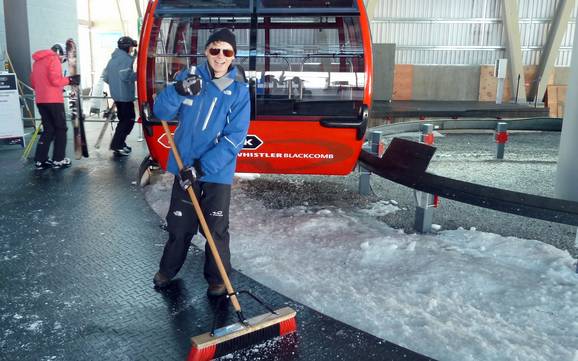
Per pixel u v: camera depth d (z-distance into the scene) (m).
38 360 2.54
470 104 16.58
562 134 5.23
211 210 3.05
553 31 16.61
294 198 5.57
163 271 3.29
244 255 3.83
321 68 4.94
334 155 5.18
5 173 6.44
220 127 2.94
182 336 2.77
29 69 10.07
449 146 9.73
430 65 17.94
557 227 4.83
